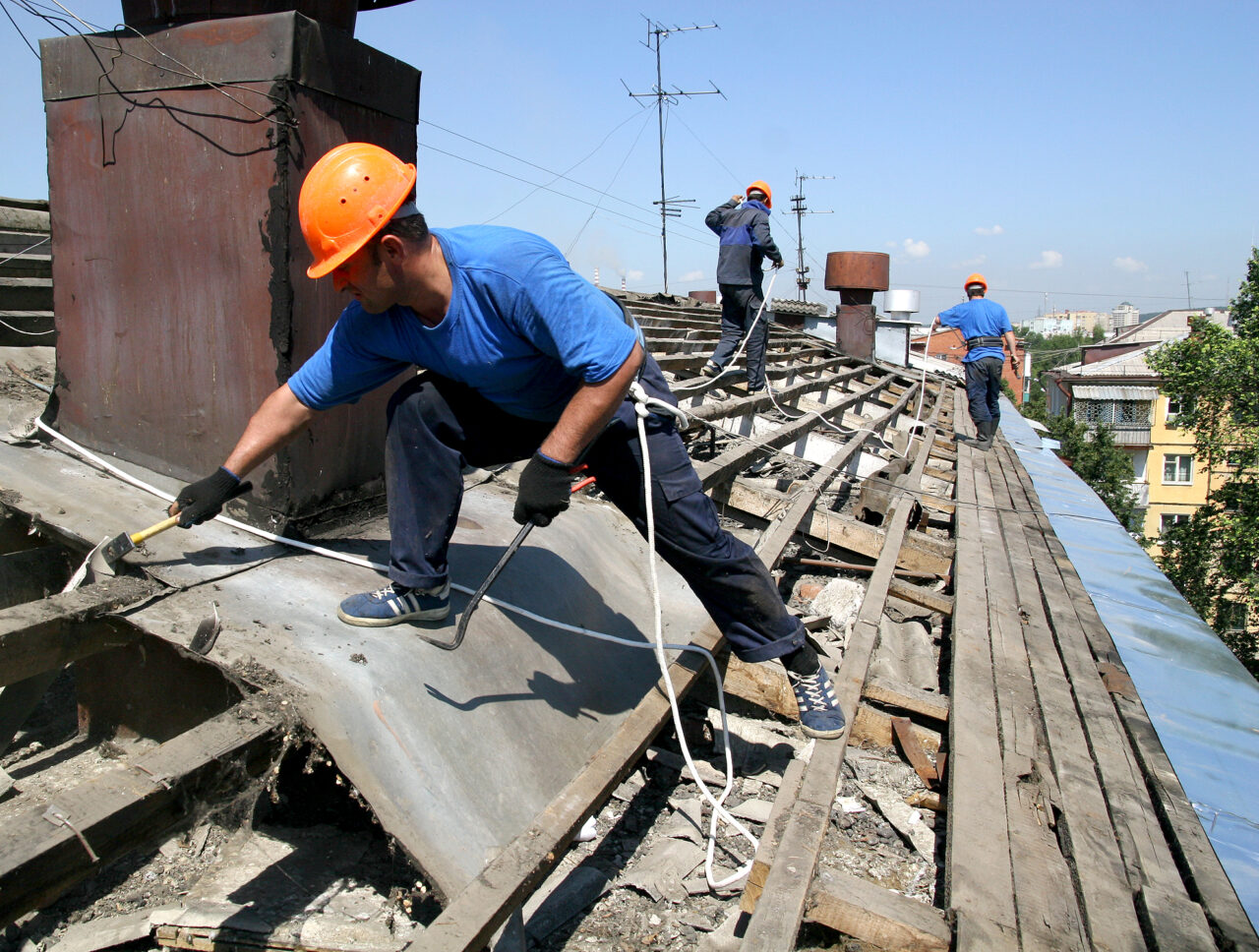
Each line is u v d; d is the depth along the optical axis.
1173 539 31.33
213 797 1.87
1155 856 2.08
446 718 2.27
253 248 2.75
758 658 2.41
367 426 3.22
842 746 2.41
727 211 7.55
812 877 1.91
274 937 2.02
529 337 2.06
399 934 2.04
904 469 6.73
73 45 2.96
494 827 2.11
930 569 4.67
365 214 1.93
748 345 7.46
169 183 2.87
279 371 2.78
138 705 2.73
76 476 3.11
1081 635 3.58
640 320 9.25
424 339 2.16
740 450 5.21
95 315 3.17
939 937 1.78
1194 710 2.97
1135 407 48.56
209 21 2.70
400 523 2.42
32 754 2.83
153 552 2.64
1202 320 30.91
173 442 3.06
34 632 2.16
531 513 2.09
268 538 2.88
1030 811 2.24
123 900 2.20
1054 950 1.73
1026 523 5.69
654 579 2.43
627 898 2.29
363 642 2.33
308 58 2.67
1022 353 8.92
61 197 3.15
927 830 2.50
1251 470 30.27
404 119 3.12
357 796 2.00
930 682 3.64
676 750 2.95
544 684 2.69
